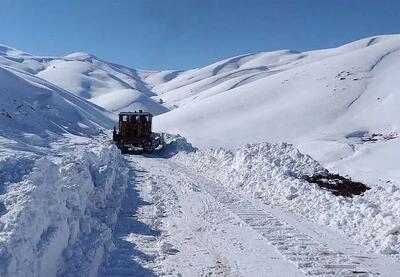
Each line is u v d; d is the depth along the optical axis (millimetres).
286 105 63219
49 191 7031
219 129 57031
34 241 6047
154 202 13117
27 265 5570
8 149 17578
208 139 52250
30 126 27875
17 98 38625
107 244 8234
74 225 7445
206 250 8781
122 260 7945
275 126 55656
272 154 19812
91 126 50250
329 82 69688
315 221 11594
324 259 8344
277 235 9891
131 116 31781
